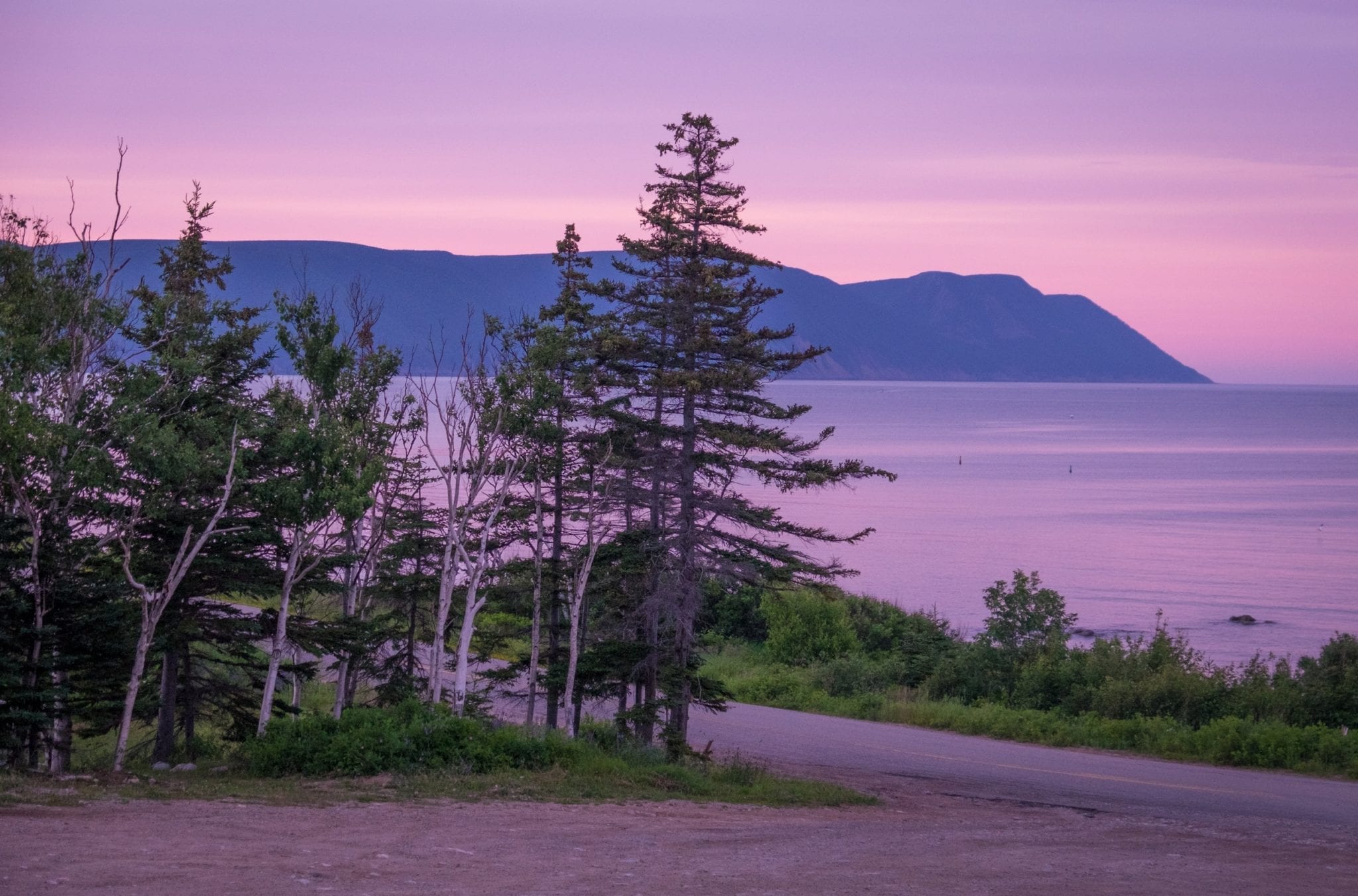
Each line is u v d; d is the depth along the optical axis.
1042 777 25.50
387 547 26.48
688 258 26.39
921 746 30.73
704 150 26.67
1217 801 22.20
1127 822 18.86
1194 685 33.62
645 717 24.47
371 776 17.09
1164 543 98.44
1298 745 27.81
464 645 23.03
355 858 10.53
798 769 25.67
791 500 132.50
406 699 20.05
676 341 26.89
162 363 20.53
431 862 10.64
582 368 26.75
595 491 26.75
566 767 19.08
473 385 25.58
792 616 50.88
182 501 19.67
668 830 14.24
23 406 16.70
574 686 25.88
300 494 19.59
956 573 81.31
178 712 23.36
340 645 22.67
